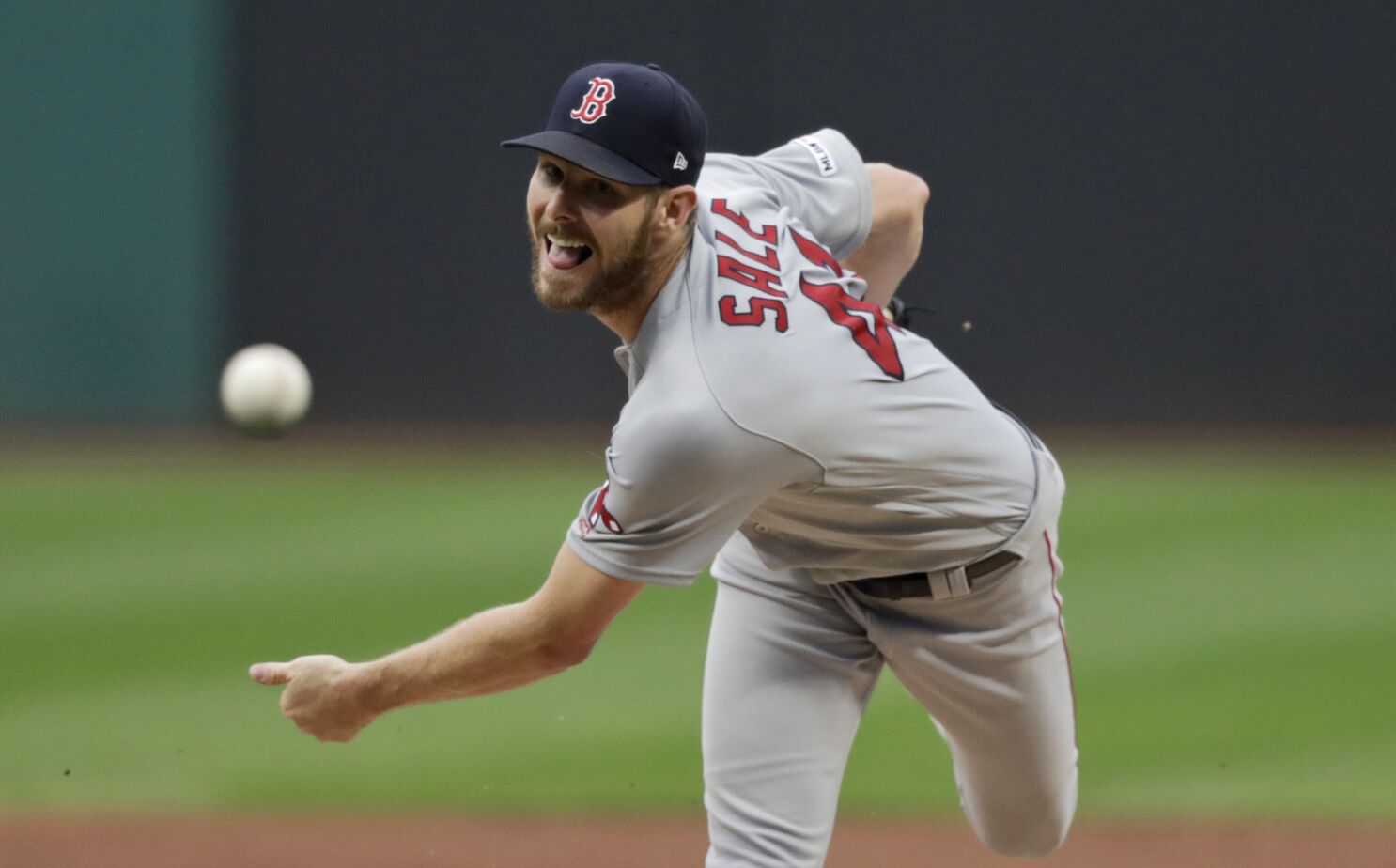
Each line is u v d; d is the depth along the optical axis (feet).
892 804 78.48
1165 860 70.13
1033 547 44.91
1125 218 175.11
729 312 39.73
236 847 72.02
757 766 46.14
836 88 175.83
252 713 92.84
